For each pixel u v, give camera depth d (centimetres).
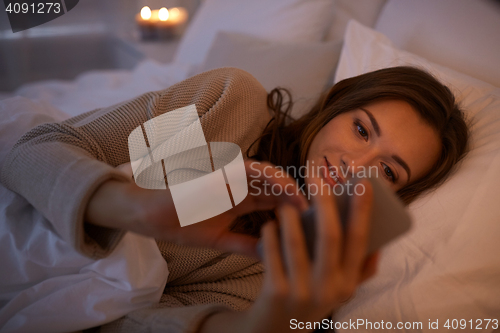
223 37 129
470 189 68
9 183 58
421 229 67
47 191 49
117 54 223
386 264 65
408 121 74
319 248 31
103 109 75
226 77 81
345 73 105
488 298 59
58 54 209
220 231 47
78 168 49
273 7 140
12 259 57
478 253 61
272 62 115
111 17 217
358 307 63
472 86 89
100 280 57
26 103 86
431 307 59
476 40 101
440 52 108
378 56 102
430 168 77
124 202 46
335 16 143
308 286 31
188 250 71
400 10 124
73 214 46
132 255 58
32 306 54
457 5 109
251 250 45
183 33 233
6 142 73
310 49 116
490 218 63
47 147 55
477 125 81
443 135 76
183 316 47
